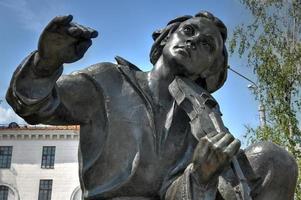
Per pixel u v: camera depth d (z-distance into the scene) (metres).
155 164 2.03
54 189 32.53
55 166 33.00
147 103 2.11
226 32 2.24
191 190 1.78
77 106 2.05
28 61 1.78
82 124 2.08
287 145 11.91
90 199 1.99
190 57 2.12
